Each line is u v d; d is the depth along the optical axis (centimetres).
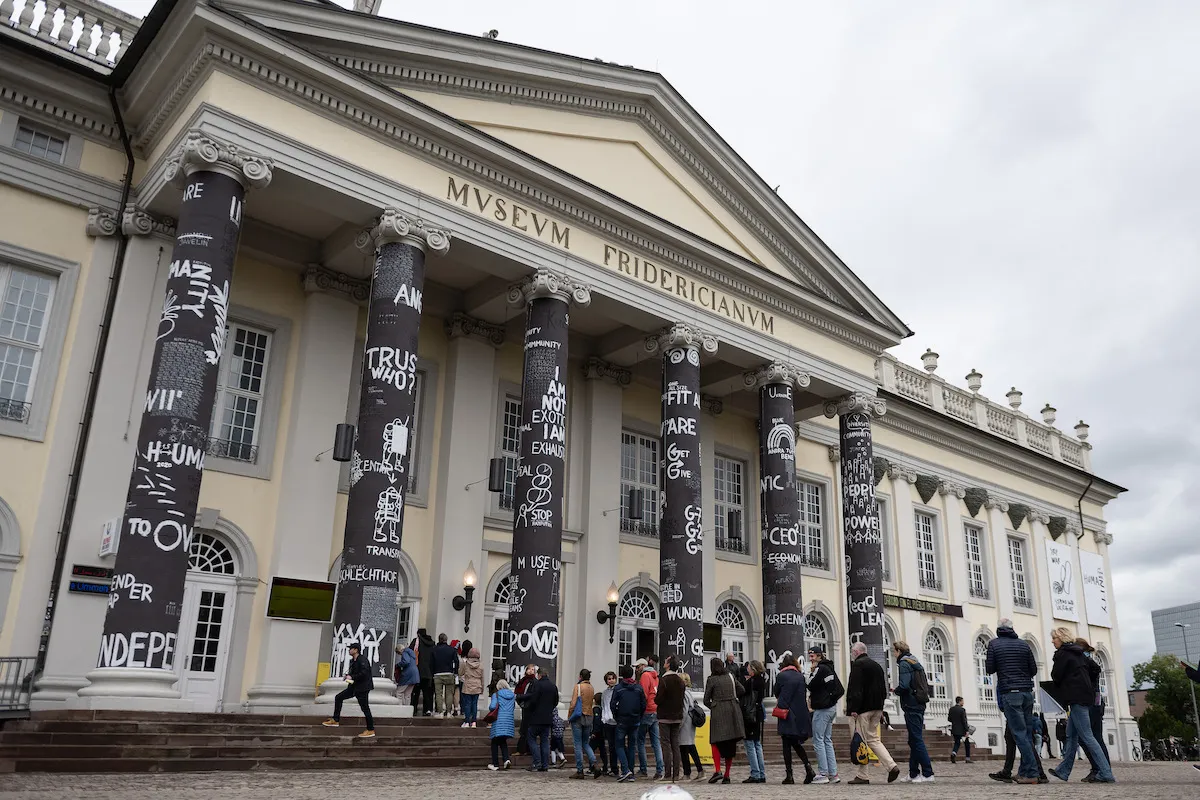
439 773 1228
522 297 1833
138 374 1577
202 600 1622
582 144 1992
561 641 2062
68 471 1503
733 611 2458
